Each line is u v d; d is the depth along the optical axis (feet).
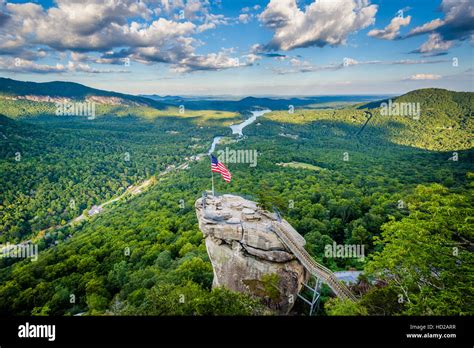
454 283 76.38
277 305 104.99
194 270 149.79
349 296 97.40
